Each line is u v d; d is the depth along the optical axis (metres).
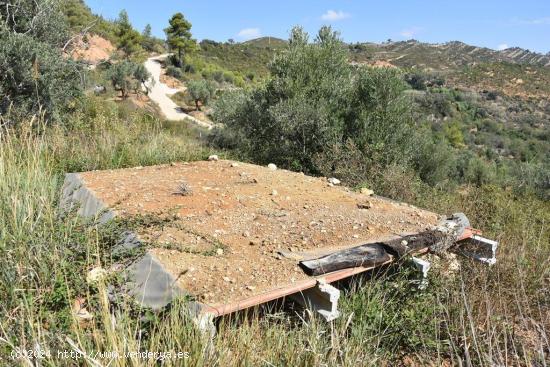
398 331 2.86
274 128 9.27
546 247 4.55
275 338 2.41
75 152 6.03
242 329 2.37
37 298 2.25
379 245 3.43
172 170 5.46
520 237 4.94
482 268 3.81
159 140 7.38
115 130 7.00
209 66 64.62
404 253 3.39
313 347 2.22
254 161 9.02
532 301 3.47
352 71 9.70
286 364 2.20
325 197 4.84
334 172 7.35
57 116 7.50
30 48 7.50
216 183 4.91
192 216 3.79
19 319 2.05
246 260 3.09
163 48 70.12
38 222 2.86
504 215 5.82
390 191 6.30
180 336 2.06
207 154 7.53
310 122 8.45
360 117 8.24
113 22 45.41
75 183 4.54
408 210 4.66
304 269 2.99
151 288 2.62
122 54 47.75
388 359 2.63
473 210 6.02
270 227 3.75
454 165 12.52
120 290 2.51
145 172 5.27
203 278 2.75
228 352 2.11
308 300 2.85
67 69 8.35
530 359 2.62
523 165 16.09
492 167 15.62
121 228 3.23
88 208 3.87
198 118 37.03
